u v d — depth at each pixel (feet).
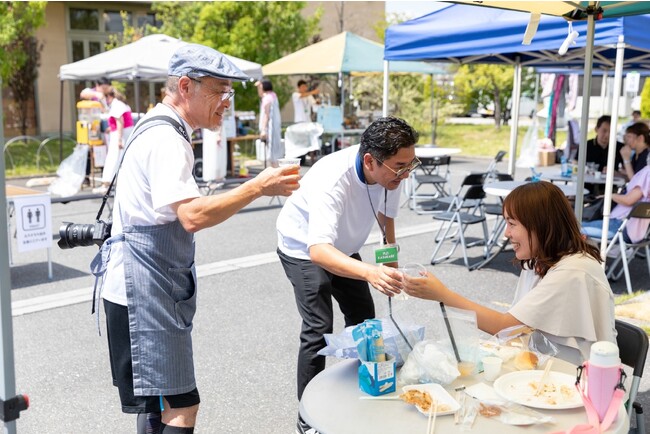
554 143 53.57
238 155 45.52
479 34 20.68
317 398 6.76
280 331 16.75
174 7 61.31
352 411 6.45
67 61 65.41
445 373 6.98
